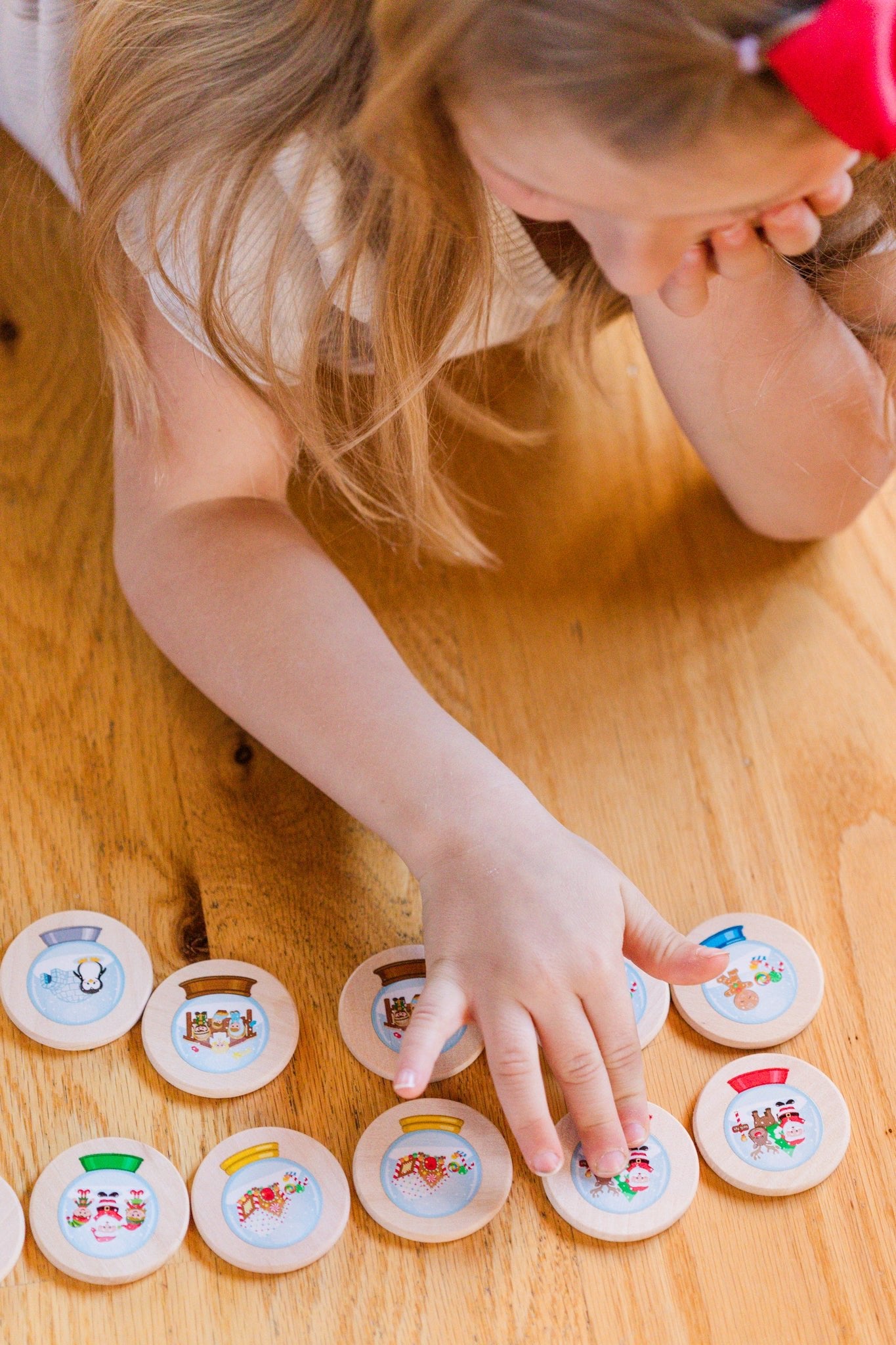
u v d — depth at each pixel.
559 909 0.83
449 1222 0.82
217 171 0.84
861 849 0.91
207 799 0.91
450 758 0.86
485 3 0.71
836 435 0.93
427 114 0.75
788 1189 0.83
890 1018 0.87
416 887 0.90
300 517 0.98
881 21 0.69
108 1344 0.80
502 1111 0.85
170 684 0.93
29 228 1.05
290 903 0.89
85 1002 0.86
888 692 0.95
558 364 0.99
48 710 0.92
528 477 1.00
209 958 0.87
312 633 0.88
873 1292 0.82
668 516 1.00
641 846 0.91
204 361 0.89
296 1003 0.87
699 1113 0.85
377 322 0.86
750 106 0.70
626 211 0.73
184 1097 0.84
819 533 0.98
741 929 0.89
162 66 0.83
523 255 0.92
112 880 0.89
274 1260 0.81
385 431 0.91
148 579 0.90
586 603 0.97
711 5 0.69
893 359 0.94
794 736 0.94
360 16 0.79
